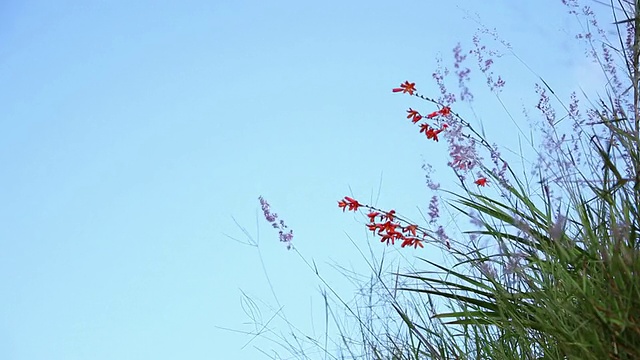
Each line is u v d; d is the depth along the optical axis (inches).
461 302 88.5
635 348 74.6
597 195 82.5
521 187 86.9
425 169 88.2
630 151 81.7
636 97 83.9
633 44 85.7
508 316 85.4
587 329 77.2
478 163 87.3
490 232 85.6
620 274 77.1
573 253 81.4
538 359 82.7
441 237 87.7
